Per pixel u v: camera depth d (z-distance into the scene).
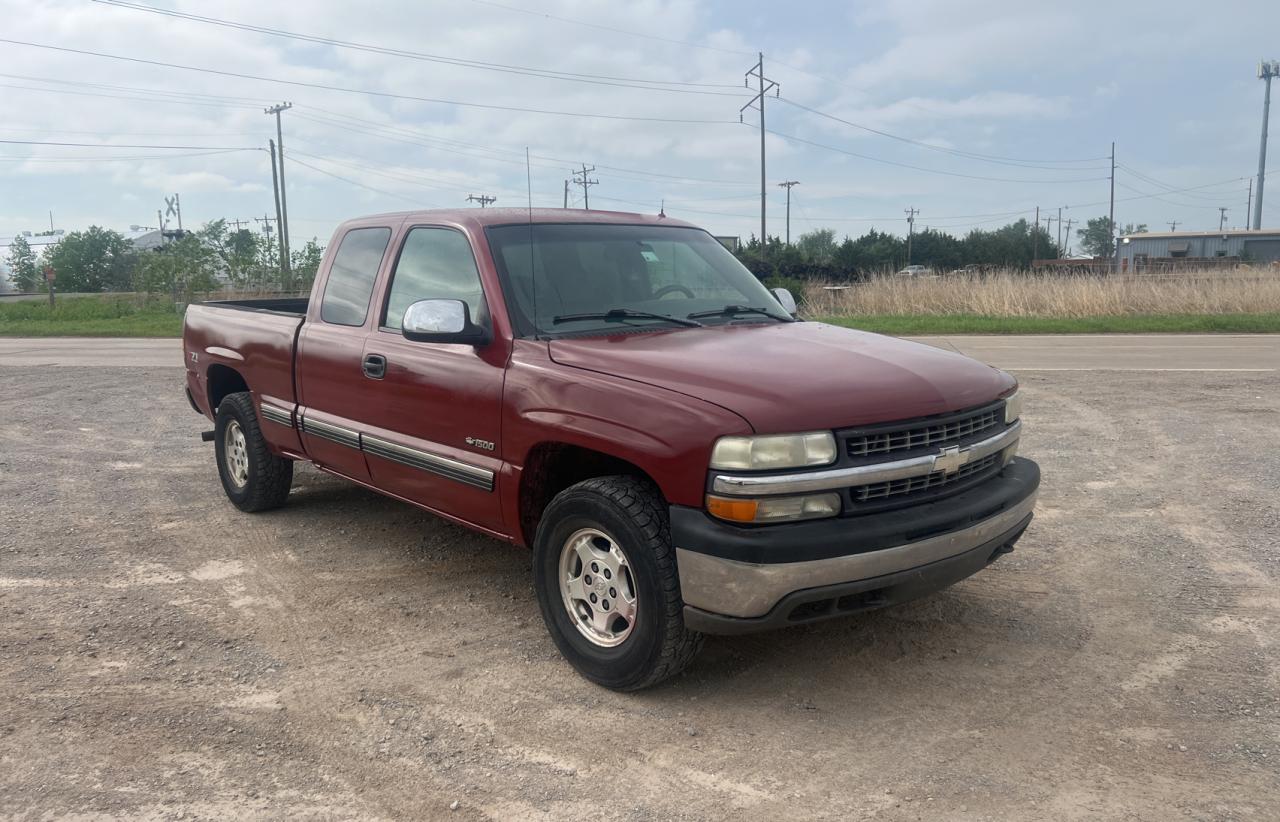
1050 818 2.86
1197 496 6.40
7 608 4.68
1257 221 74.31
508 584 5.00
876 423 3.43
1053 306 23.22
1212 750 3.23
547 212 4.82
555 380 3.84
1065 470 7.19
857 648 4.12
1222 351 15.23
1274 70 72.81
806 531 3.27
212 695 3.75
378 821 2.90
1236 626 4.27
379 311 4.96
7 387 13.05
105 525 6.14
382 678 3.90
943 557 3.54
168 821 2.90
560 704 3.66
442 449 4.44
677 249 5.02
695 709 3.60
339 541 5.75
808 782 3.09
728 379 3.50
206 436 6.77
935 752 3.26
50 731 3.46
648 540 3.49
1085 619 4.39
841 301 26.75
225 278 36.09
